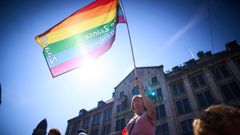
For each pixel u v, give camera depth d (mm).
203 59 27297
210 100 21656
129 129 2826
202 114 1367
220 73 22875
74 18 6094
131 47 4293
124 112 28469
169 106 24141
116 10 5820
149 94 27141
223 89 21453
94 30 5859
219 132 1174
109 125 30094
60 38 5820
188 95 23750
